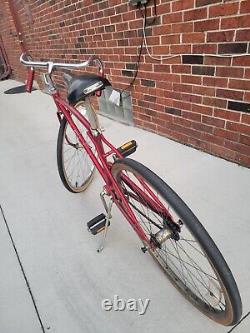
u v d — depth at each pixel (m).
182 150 2.27
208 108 1.99
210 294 1.07
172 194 0.89
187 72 2.00
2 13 5.65
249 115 1.74
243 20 1.51
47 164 2.45
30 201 1.95
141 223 1.31
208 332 1.07
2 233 1.68
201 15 1.70
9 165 2.52
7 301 1.28
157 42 2.11
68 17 3.10
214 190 1.76
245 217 1.53
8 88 6.27
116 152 1.19
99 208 1.79
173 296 1.21
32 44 4.74
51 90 1.48
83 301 1.24
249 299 1.15
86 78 1.09
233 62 1.67
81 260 1.44
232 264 1.29
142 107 2.64
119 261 1.40
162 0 1.89
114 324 1.14
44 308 1.23
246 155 1.89
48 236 1.62
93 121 1.18
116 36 2.50
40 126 3.41
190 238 1.43
